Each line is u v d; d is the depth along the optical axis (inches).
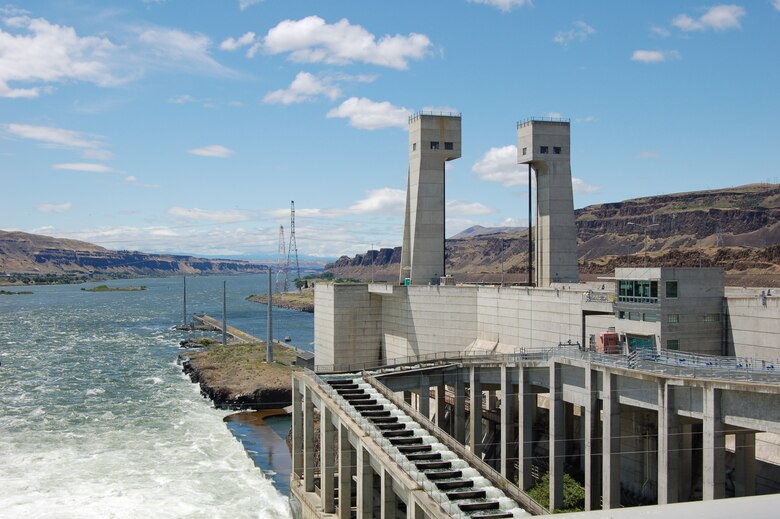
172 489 3203.7
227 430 4328.3
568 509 2605.8
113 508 2938.0
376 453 2117.4
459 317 3887.8
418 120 4237.2
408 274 4485.7
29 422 4424.2
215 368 6033.5
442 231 4291.3
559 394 2593.5
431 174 4259.4
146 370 6466.5
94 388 5580.7
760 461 2311.8
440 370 3144.7
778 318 2297.0
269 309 6314.0
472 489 1991.9
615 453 2278.5
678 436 2105.1
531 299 3363.7
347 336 4372.5
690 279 2477.9
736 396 1909.4
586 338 2967.5
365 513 2230.6
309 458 2881.4
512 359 2881.4
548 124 3909.9
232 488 3238.2
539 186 4008.4
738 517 511.8
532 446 2898.6
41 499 3031.5
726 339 2504.9
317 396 2743.6
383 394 2755.9
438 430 2333.9
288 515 2913.4
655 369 2185.0
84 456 3700.8
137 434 4188.0
